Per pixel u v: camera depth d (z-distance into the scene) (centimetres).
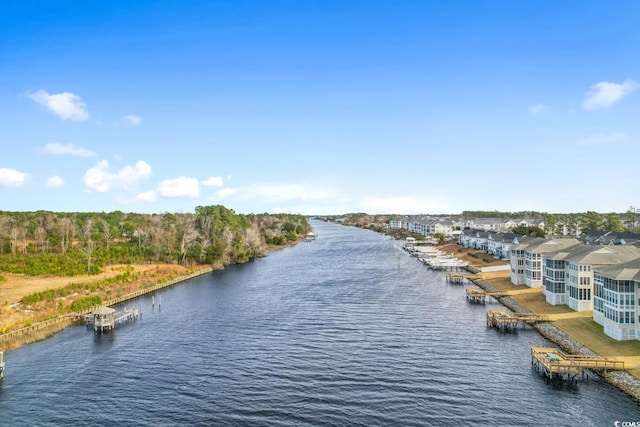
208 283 12475
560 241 10956
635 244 11394
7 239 15062
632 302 6312
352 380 5284
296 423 4294
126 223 19800
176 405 4688
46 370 5703
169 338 7075
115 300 9844
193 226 16750
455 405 4638
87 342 6925
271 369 5659
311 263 16750
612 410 4516
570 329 7119
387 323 7856
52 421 4356
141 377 5444
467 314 8562
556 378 5291
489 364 5806
